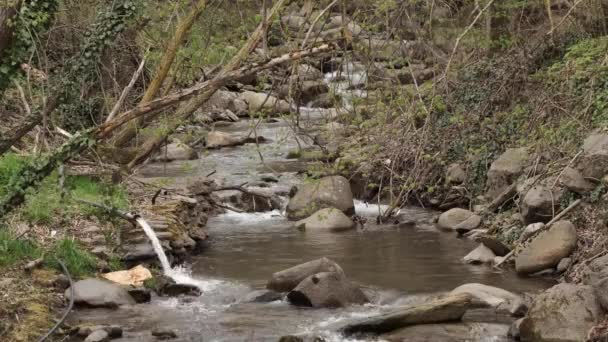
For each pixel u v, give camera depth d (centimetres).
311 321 1037
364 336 984
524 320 962
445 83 1326
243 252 1373
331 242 1430
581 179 1309
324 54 1172
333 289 1100
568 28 1736
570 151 1420
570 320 950
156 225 1338
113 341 970
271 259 1330
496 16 1617
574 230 1231
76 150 1113
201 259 1336
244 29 1484
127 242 1282
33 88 1559
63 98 1207
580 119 1492
